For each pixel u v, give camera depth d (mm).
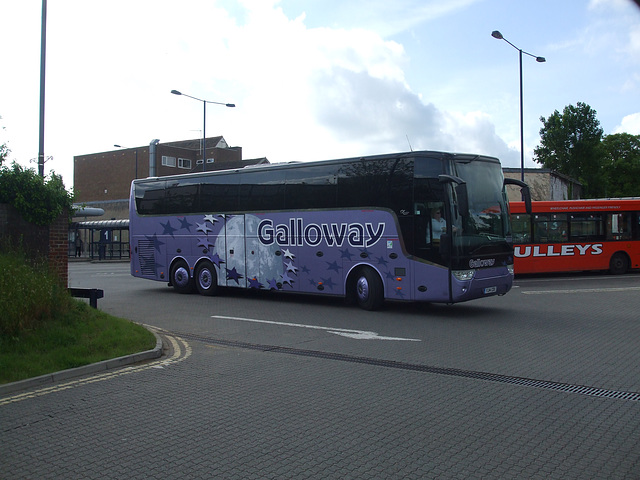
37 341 8188
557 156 56125
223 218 16328
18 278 9242
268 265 15195
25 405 6152
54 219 11961
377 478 4180
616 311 12938
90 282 22250
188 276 17219
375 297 13180
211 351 8961
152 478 4227
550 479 4137
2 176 11195
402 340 9789
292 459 4555
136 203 18656
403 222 12672
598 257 21766
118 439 5066
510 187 39594
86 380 7199
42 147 18266
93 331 9102
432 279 12211
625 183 67375
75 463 4527
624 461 4461
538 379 7070
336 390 6621
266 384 6926
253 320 12188
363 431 5203
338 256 13781
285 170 14969
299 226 14539
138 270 18516
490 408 5879
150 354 8461
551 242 21391
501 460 4492
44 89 18516
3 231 11055
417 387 6719
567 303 14406
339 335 10320
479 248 12281
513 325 11258
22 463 4539
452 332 10547
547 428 5242
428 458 4543
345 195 13688
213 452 4727
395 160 12914
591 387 6680
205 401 6230
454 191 12133
